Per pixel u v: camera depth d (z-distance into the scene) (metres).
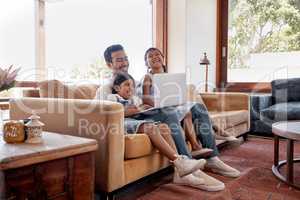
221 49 4.53
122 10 3.66
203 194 1.85
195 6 4.05
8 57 2.67
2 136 1.33
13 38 2.70
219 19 4.50
